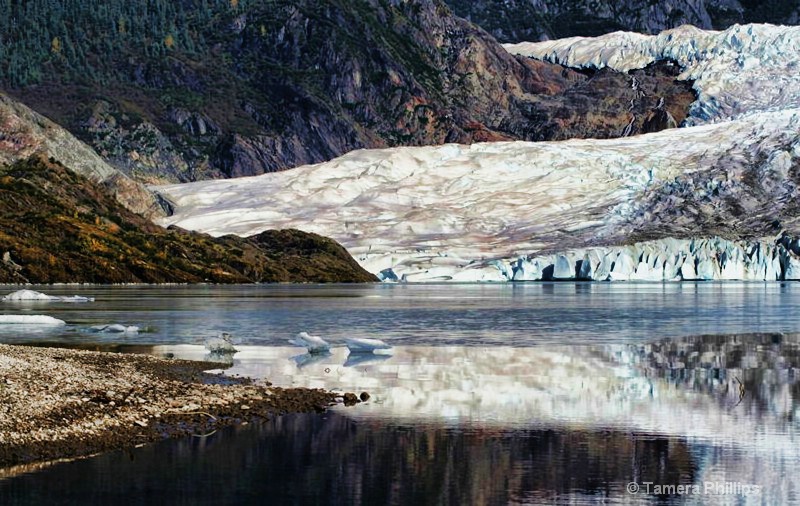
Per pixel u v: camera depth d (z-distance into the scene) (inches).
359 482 1173.1
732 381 1993.1
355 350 2549.2
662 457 1309.1
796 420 1553.9
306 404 1622.8
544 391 1840.6
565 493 1143.6
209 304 4926.2
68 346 2566.4
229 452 1284.4
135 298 5531.5
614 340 2974.9
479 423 1512.1
